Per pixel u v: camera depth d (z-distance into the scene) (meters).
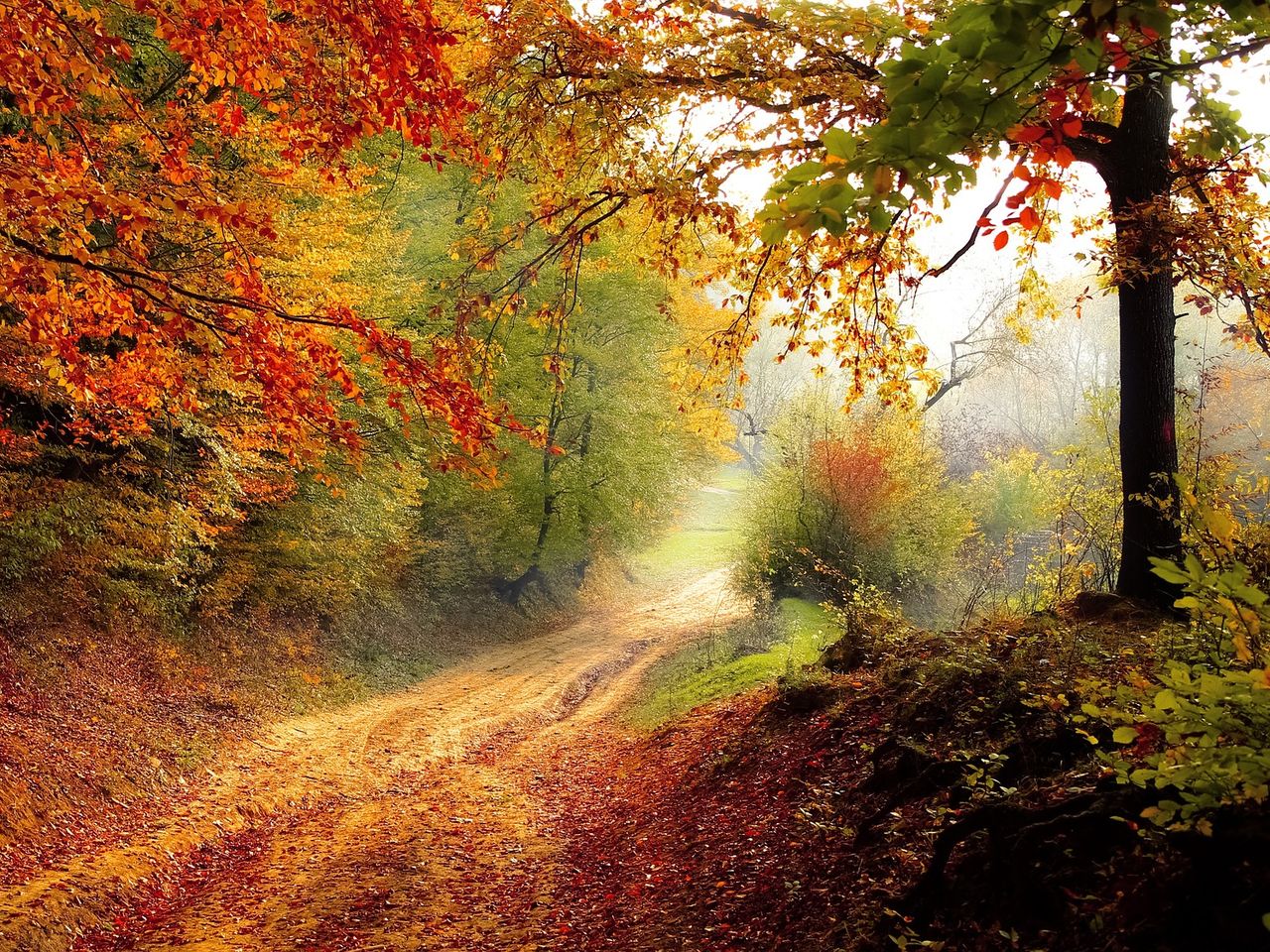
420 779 13.74
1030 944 3.73
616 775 13.05
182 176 5.62
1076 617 8.20
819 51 6.48
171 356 5.69
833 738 8.95
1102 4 1.81
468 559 26.97
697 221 7.34
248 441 12.04
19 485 11.98
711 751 11.59
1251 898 2.96
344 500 17.22
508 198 19.47
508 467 24.83
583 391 25.42
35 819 9.23
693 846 8.26
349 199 15.02
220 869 9.52
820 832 6.79
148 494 13.20
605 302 24.91
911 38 5.07
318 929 7.62
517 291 7.57
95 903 7.99
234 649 16.67
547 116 7.32
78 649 12.98
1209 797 2.53
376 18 5.04
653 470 28.19
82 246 4.91
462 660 23.86
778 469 23.61
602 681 22.53
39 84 5.02
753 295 8.16
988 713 6.68
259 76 5.55
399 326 16.72
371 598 22.25
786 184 2.08
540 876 8.95
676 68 6.86
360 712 17.55
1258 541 3.84
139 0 5.30
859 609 13.03
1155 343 8.38
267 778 12.65
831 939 4.89
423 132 5.59
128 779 11.02
